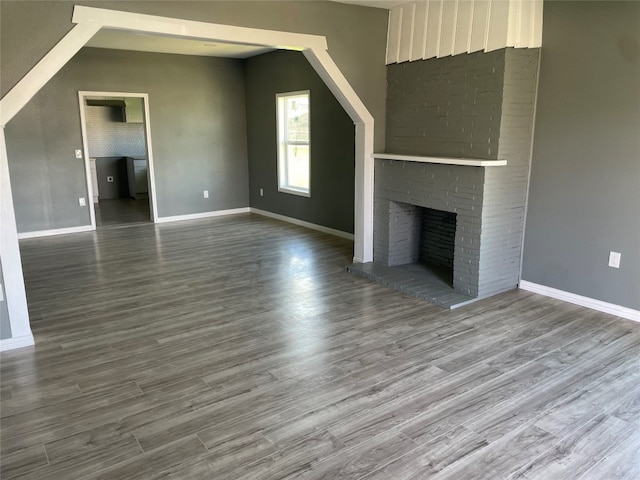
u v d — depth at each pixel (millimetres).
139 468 2076
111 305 4012
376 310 3852
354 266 4918
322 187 6637
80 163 6750
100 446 2225
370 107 4672
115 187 10141
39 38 3041
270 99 7383
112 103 9320
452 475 2014
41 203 6559
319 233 6672
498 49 3666
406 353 3107
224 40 3783
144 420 2422
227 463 2098
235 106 7965
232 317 3744
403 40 4473
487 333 3391
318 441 2240
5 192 3059
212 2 3645
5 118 3016
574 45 3611
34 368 2965
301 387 2717
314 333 3432
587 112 3613
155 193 7445
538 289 4164
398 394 2635
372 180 4848
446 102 4141
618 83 3414
